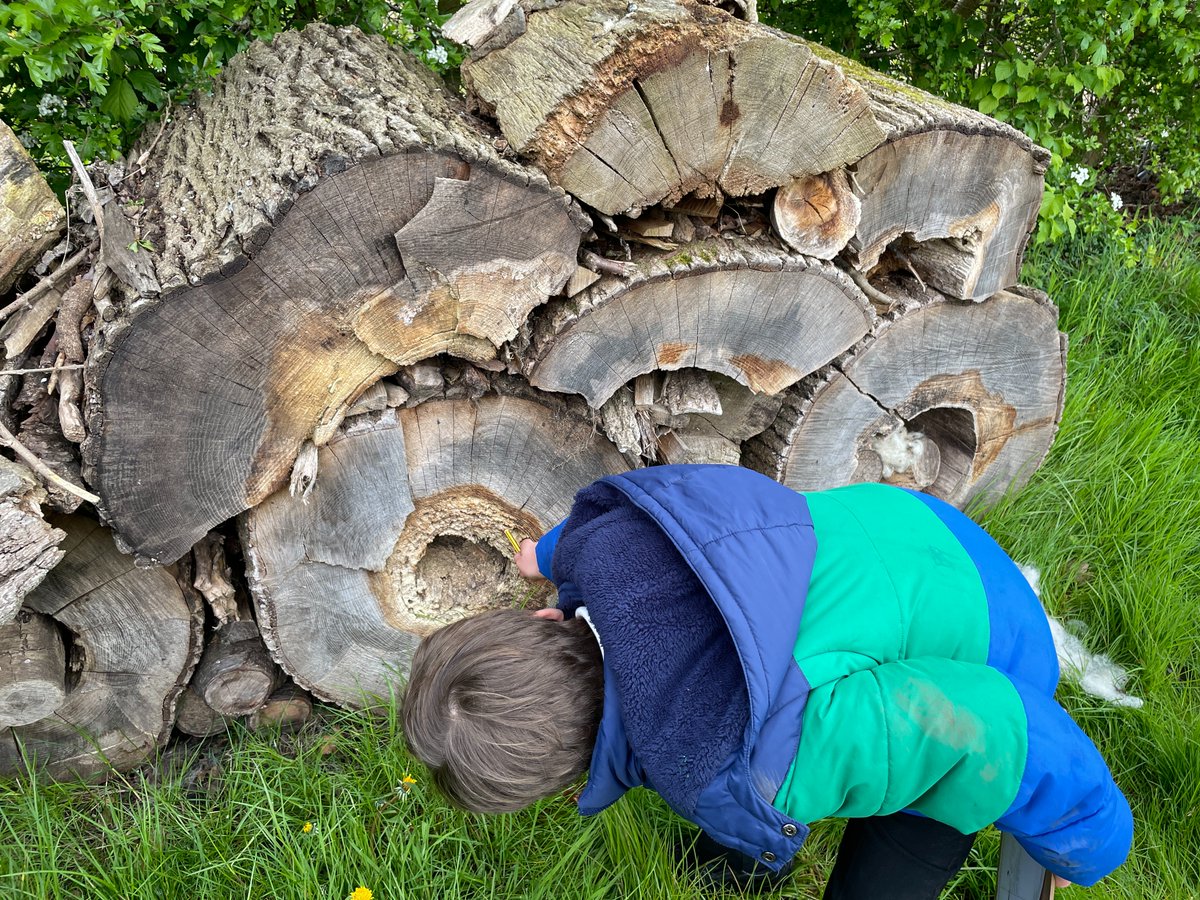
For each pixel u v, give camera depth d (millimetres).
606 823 1756
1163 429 3027
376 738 1992
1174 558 2500
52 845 1705
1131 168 4965
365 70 1956
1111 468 2768
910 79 3693
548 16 1650
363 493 1876
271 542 1869
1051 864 1233
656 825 1846
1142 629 2314
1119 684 2244
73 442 1592
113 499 1604
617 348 1840
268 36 2477
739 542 1135
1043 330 2508
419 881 1716
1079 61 3332
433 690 1094
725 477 1269
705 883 1797
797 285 1912
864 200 1995
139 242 1555
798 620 1128
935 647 1219
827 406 2293
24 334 1627
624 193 1674
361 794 1844
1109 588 2447
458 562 2211
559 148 1595
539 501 2049
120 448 1555
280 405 1636
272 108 1784
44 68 1783
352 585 1999
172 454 1606
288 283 1506
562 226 1642
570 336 1781
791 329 1978
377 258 1541
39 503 1468
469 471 1974
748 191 1774
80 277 1680
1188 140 3959
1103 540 2600
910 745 1062
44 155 2412
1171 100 3812
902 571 1248
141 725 1992
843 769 1068
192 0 2240
